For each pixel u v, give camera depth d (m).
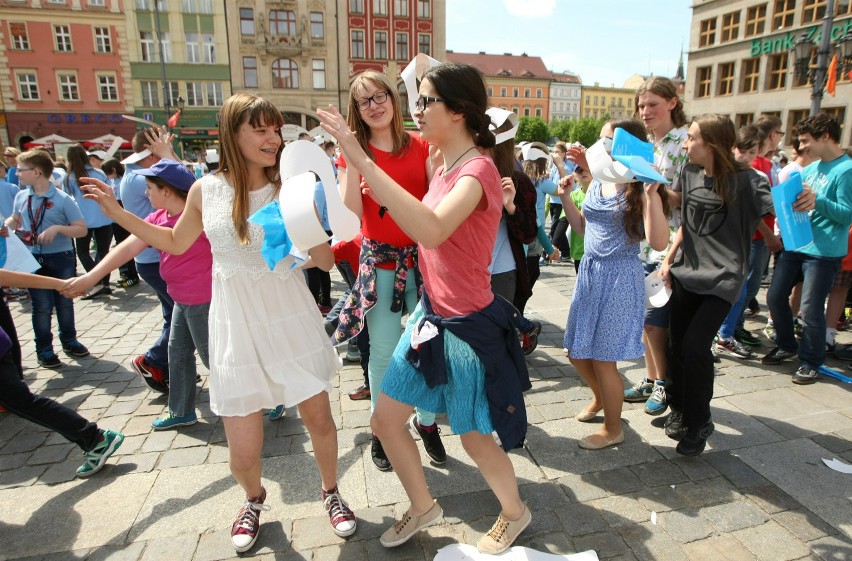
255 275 1.99
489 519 2.30
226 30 31.42
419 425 2.66
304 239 1.72
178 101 28.97
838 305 4.04
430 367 1.82
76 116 30.22
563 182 2.99
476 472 2.65
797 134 3.71
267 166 2.01
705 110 30.00
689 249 2.73
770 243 3.80
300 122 34.34
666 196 2.65
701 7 29.58
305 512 2.38
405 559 2.08
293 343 2.07
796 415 3.16
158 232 2.05
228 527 2.30
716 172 2.59
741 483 2.49
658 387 3.21
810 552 2.06
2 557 2.15
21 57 28.94
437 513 2.09
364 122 2.43
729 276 2.54
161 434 3.13
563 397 3.46
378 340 2.54
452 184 1.75
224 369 1.98
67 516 2.40
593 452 2.79
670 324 2.85
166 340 3.52
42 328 4.20
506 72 82.00
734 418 3.12
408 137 2.50
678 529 2.20
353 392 3.62
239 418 2.01
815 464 2.64
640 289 2.70
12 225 4.68
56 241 4.45
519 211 3.09
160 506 2.46
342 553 2.12
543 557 2.03
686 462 2.68
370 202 2.39
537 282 6.80
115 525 2.33
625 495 2.43
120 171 8.02
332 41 33.34
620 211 2.62
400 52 34.88
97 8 29.28
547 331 4.86
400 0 34.22
